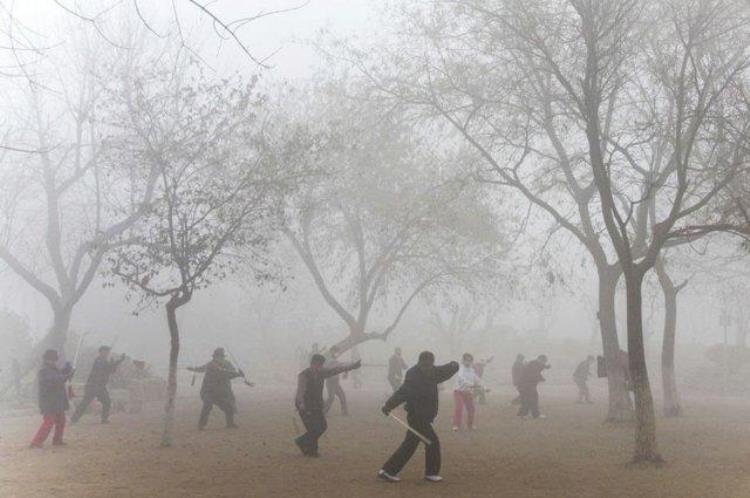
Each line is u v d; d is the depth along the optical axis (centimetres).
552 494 891
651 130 1669
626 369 1794
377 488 929
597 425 1739
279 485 948
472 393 1681
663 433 1577
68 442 1415
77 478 998
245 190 1598
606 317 1812
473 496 876
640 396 1152
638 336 1165
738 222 1251
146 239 1551
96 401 2106
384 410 980
